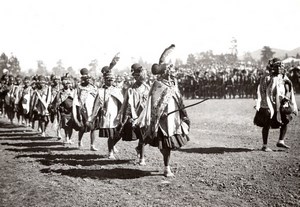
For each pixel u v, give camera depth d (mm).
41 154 8711
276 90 8070
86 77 9328
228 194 5324
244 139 10281
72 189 5750
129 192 5535
